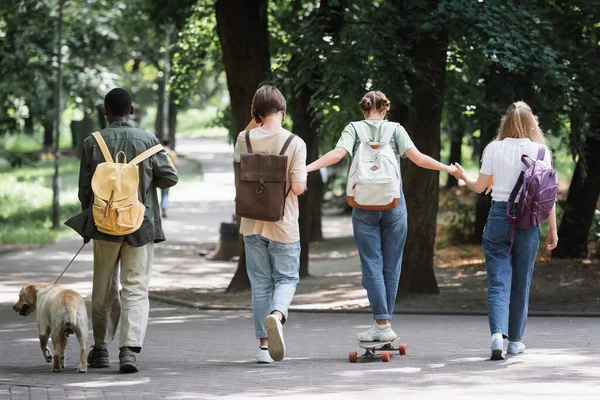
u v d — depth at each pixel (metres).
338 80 21.55
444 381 11.05
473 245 36.75
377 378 11.35
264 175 12.16
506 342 14.46
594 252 31.27
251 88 25.98
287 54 22.09
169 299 24.12
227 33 25.94
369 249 12.84
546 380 11.05
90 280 28.25
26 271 30.52
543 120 22.50
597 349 13.76
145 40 57.41
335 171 56.41
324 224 50.50
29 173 77.25
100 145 12.15
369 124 12.82
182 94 35.78
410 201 23.89
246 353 14.12
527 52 20.86
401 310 20.83
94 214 11.84
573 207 30.31
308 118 28.33
